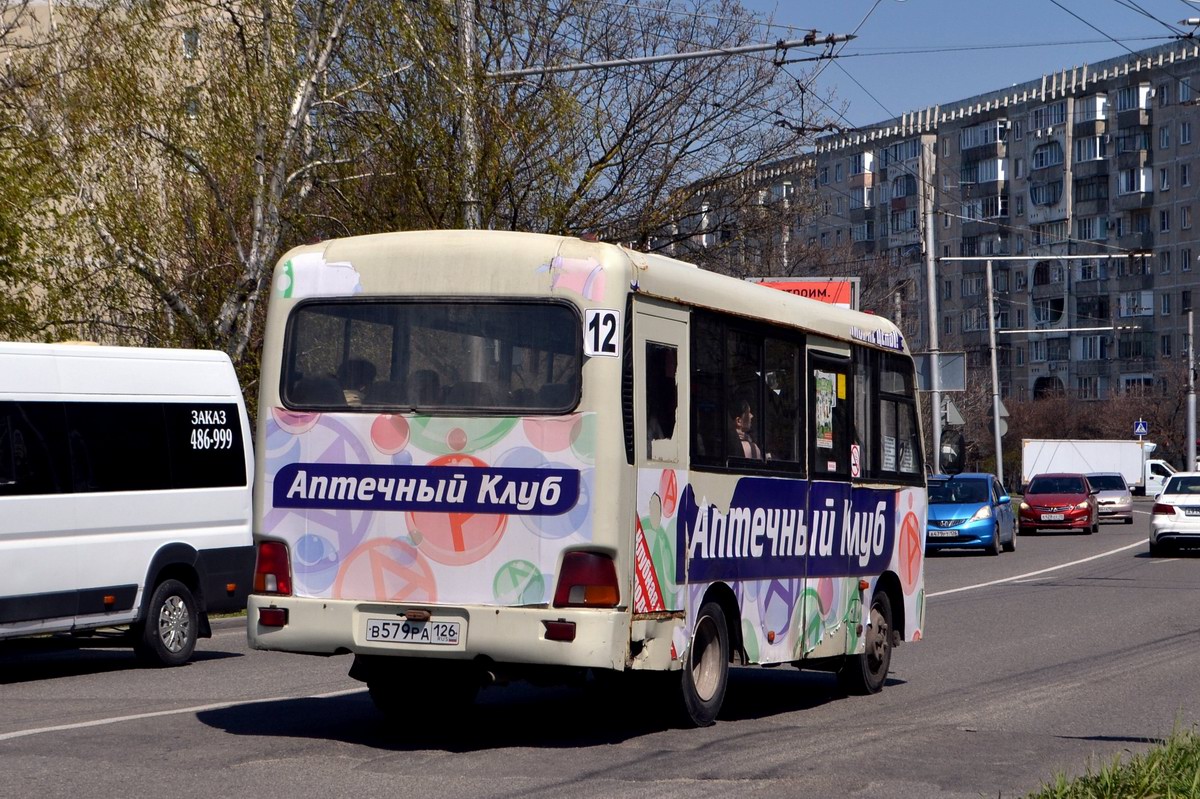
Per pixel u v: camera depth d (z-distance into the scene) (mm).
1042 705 11227
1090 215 96188
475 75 23594
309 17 23109
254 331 23547
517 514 8711
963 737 9648
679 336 9383
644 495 8898
